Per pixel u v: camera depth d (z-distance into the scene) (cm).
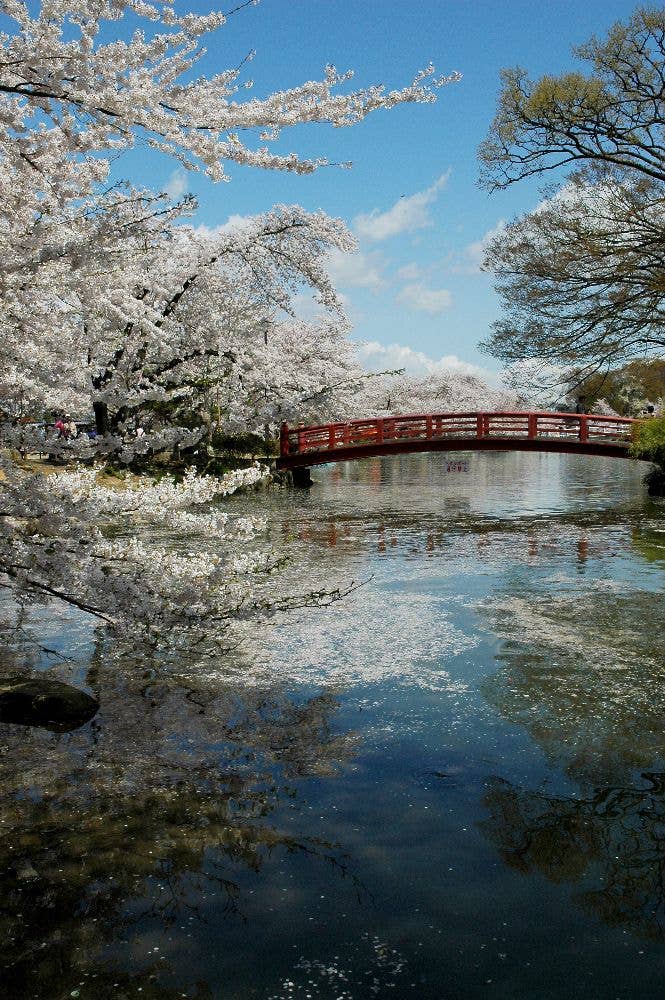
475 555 1143
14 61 370
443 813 394
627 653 651
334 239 1702
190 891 328
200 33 391
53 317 489
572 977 278
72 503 463
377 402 4616
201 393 1683
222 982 275
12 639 673
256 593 538
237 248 1652
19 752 458
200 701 544
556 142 1859
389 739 482
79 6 374
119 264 469
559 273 1855
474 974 279
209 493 514
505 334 1966
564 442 2266
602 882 336
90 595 487
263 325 1795
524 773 438
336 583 931
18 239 427
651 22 1694
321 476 2934
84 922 307
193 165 425
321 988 271
